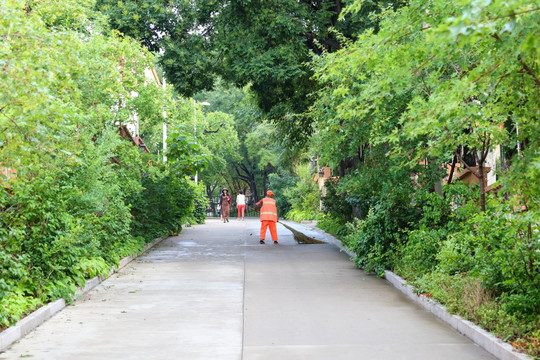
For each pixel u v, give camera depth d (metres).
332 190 26.78
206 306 10.73
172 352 7.52
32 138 6.96
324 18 21.41
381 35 6.68
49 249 10.97
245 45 20.72
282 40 20.77
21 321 8.71
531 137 6.23
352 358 7.21
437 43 5.85
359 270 15.91
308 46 22.73
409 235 13.41
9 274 9.65
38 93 6.43
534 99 6.15
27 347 7.81
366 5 19.25
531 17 4.55
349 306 10.66
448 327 8.91
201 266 16.92
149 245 22.75
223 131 55.28
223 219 46.81
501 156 10.47
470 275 9.81
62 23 17.12
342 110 7.88
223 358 7.23
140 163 21.42
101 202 14.39
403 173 14.14
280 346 7.80
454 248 10.91
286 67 20.20
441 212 13.18
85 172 13.94
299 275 14.96
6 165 7.23
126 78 20.78
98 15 20.58
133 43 20.89
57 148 7.43
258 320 9.48
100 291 12.46
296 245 24.12
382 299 11.40
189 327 8.98
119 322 9.37
